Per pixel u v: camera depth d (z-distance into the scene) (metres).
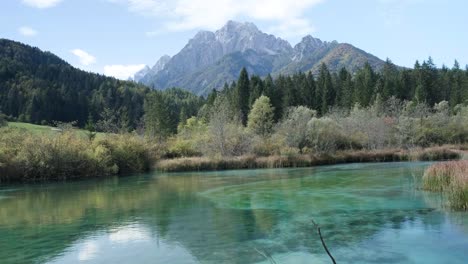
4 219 22.27
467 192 20.61
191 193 30.52
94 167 47.06
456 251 14.52
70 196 30.66
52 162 43.88
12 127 52.00
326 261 14.01
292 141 58.44
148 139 62.66
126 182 39.91
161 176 45.56
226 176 42.84
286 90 105.12
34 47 189.75
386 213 21.00
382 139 65.31
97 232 18.92
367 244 15.77
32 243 17.27
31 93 115.19
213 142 59.09
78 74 161.62
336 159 55.94
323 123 60.66
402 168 44.88
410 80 111.25
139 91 158.75
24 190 34.97
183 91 198.75
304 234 17.62
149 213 23.14
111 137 54.78
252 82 111.81
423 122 72.81
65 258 15.21
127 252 15.73
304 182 35.00
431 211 20.92
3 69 133.38
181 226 19.75
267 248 15.75
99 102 128.50
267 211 22.80
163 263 14.34
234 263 14.12
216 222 20.44
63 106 118.12
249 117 85.50
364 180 34.94
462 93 97.56
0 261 14.97
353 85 107.75
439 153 57.00
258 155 57.97
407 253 14.52
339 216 20.83
